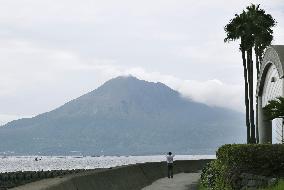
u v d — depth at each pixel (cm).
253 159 2119
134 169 2970
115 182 2178
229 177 2164
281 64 4081
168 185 3294
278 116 2903
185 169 5341
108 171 2092
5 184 4925
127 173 2622
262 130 4800
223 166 2312
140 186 2953
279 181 1912
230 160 2198
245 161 2134
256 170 2103
